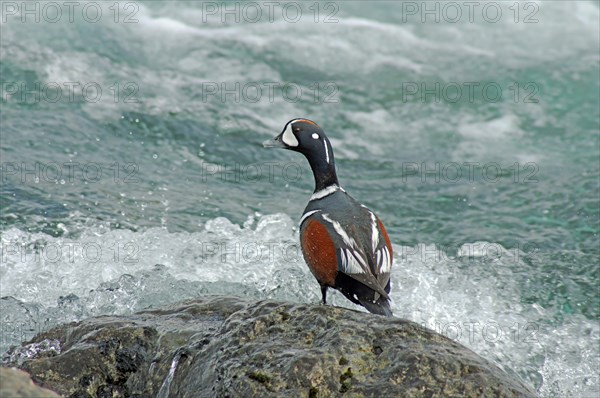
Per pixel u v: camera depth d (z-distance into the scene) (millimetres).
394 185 16188
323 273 8914
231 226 13758
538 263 13617
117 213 13984
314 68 19969
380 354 6848
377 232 8859
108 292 11906
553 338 12070
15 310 11531
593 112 19094
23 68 18062
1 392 5391
